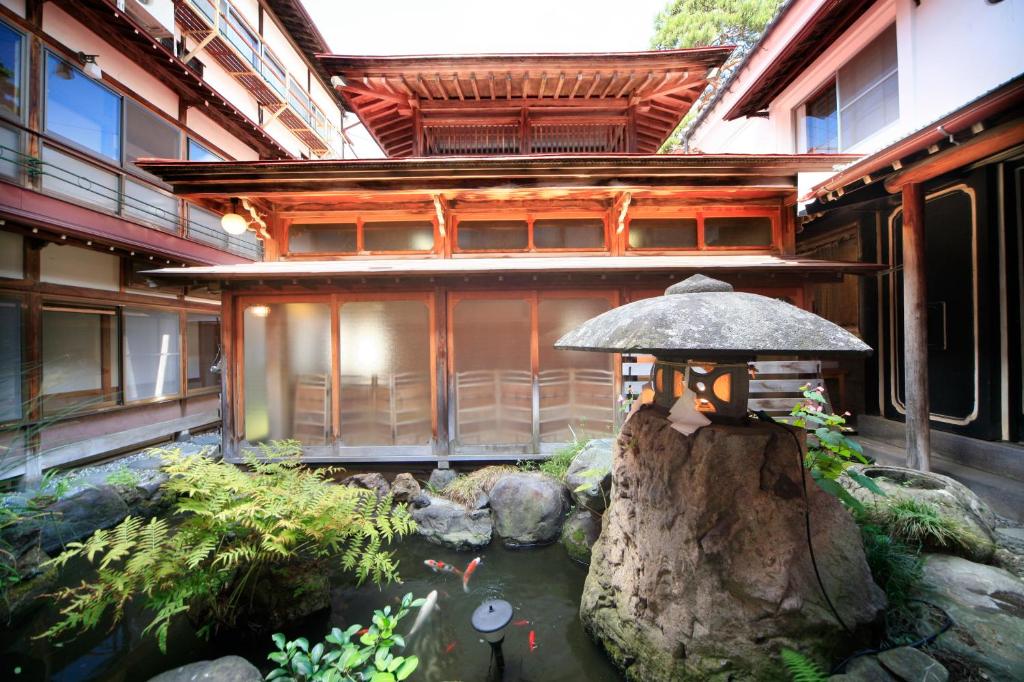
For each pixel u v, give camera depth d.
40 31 6.48
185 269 5.68
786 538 2.61
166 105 9.10
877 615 2.59
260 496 3.49
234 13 11.88
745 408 2.95
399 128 8.95
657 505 2.98
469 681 2.95
